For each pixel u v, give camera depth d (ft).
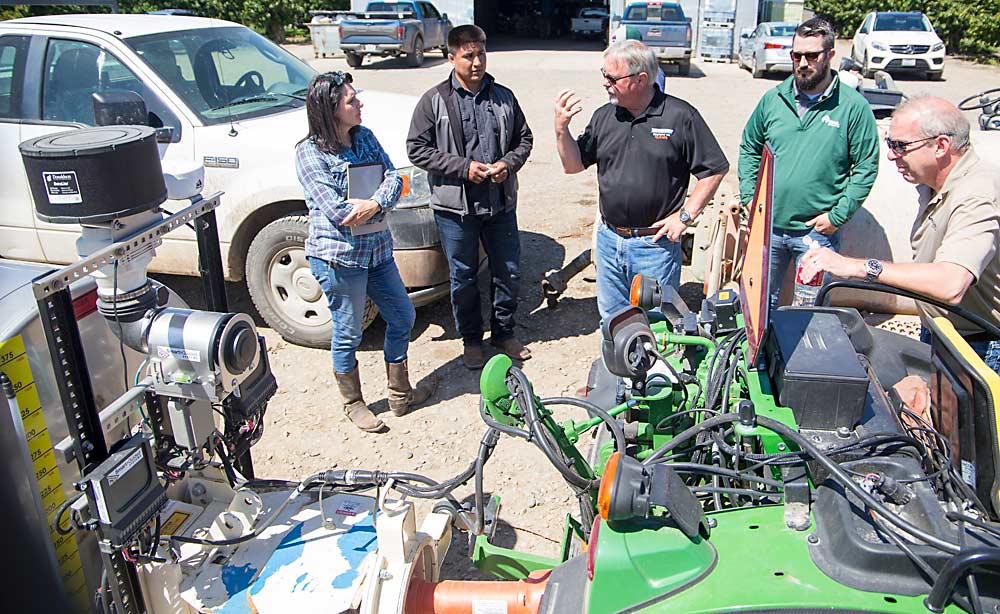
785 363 7.33
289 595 7.78
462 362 17.06
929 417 8.71
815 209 14.47
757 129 15.29
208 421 8.50
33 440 7.92
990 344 10.27
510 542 11.73
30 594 8.35
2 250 18.78
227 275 17.78
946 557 5.78
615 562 6.37
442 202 15.37
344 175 12.89
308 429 14.75
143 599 7.82
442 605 7.95
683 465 6.96
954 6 77.15
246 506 8.63
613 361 8.02
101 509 7.03
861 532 6.17
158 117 17.37
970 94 53.78
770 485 7.09
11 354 7.71
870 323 17.88
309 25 77.05
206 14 85.81
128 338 7.89
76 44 17.83
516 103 15.66
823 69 13.71
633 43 13.09
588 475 8.64
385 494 8.20
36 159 7.07
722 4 75.61
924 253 10.30
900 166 10.20
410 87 57.00
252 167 16.83
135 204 7.42
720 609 5.89
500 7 114.83
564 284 19.34
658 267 14.26
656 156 13.56
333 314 13.76
